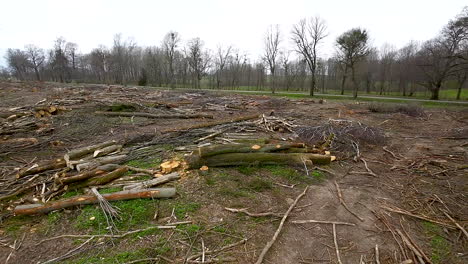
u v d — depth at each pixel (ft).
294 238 11.28
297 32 100.01
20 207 12.51
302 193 15.11
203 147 18.20
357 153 22.17
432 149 24.59
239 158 18.38
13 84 86.28
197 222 12.07
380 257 10.21
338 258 10.10
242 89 162.81
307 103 61.05
